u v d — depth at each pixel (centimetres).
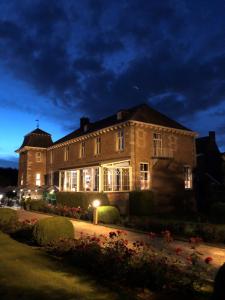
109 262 907
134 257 888
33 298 728
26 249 1255
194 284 815
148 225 1897
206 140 4738
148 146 3275
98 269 925
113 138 3441
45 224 1274
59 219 1291
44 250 1259
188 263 970
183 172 3453
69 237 1278
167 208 3209
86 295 761
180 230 1725
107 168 3378
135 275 831
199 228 1642
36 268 982
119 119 3512
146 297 775
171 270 823
